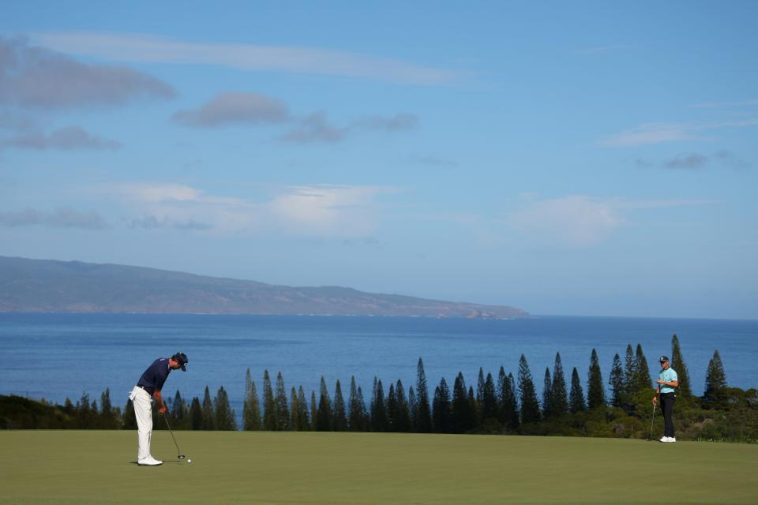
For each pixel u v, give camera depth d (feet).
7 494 56.59
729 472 69.51
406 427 497.46
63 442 93.56
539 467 73.05
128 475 67.00
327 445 93.25
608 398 506.07
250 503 52.42
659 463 75.92
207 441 97.35
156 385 73.82
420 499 54.90
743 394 189.98
